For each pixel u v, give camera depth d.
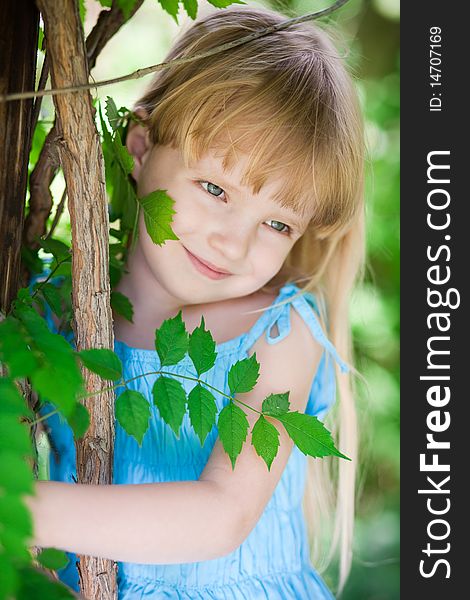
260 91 0.98
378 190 2.52
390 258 2.52
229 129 0.96
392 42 2.61
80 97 0.68
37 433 1.01
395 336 2.52
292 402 1.08
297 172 0.98
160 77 1.08
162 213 0.89
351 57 1.27
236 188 0.97
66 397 0.59
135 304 1.10
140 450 1.05
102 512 0.77
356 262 1.24
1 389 0.60
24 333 0.62
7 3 0.70
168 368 1.08
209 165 0.97
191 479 1.05
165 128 1.01
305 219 1.04
